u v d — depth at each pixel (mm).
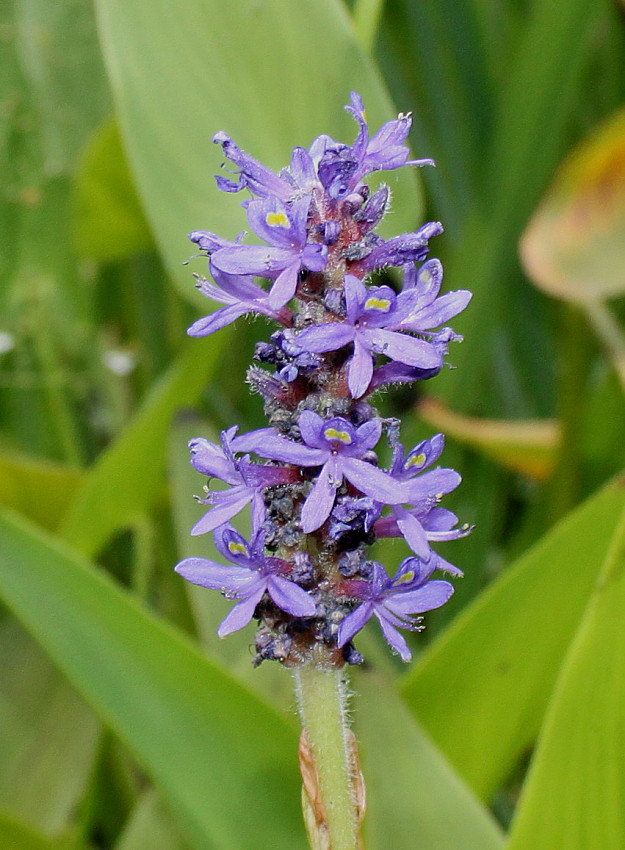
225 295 238
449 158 471
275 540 239
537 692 310
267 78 320
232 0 315
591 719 267
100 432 528
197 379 354
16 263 473
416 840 283
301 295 236
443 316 232
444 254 539
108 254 447
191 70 320
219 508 236
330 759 243
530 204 398
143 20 317
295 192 236
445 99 464
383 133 238
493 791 323
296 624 242
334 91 320
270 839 285
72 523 386
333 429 228
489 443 413
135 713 284
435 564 235
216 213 325
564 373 408
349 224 236
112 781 394
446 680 306
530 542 446
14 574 286
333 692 244
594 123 561
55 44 461
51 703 365
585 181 340
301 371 235
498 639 302
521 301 519
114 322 574
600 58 557
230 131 324
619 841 276
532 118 373
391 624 237
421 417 411
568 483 416
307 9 314
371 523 233
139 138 319
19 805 346
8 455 403
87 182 379
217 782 285
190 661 280
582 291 343
